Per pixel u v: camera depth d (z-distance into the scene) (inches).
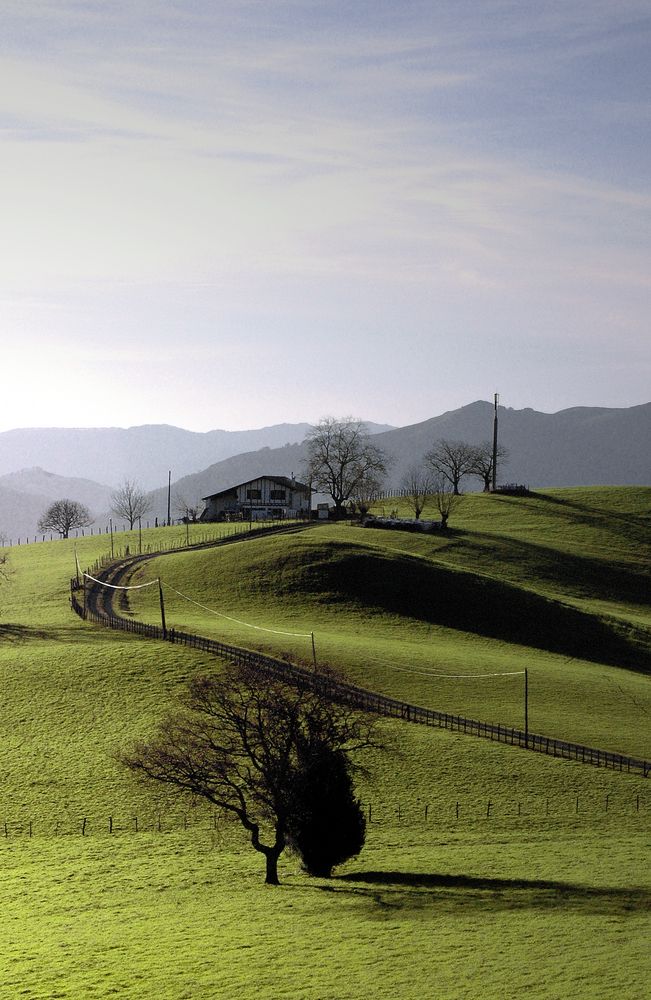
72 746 3019.2
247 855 2322.8
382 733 3112.7
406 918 1692.9
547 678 3841.0
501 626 4709.6
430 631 4547.2
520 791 2743.6
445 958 1425.9
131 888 2062.0
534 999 1216.2
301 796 2031.3
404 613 4768.7
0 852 2354.8
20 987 1417.3
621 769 2913.4
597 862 2181.3
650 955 1396.4
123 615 4628.4
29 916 1887.3
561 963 1368.1
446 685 3651.6
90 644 3991.1
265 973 1401.3
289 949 1519.4
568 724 3321.9
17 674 3614.7
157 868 2213.3
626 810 2635.3
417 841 2397.9
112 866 2237.9
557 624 4795.8
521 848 2325.3
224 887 2043.6
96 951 1593.3
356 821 2074.3
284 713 2092.8
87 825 2532.0
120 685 3467.0
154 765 2142.0
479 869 2121.1
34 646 3996.1
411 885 1978.3
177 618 4539.9
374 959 1439.5
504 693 3617.1
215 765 2082.9
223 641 3981.3
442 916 1702.8
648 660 4468.5
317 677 2522.1
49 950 1619.1
